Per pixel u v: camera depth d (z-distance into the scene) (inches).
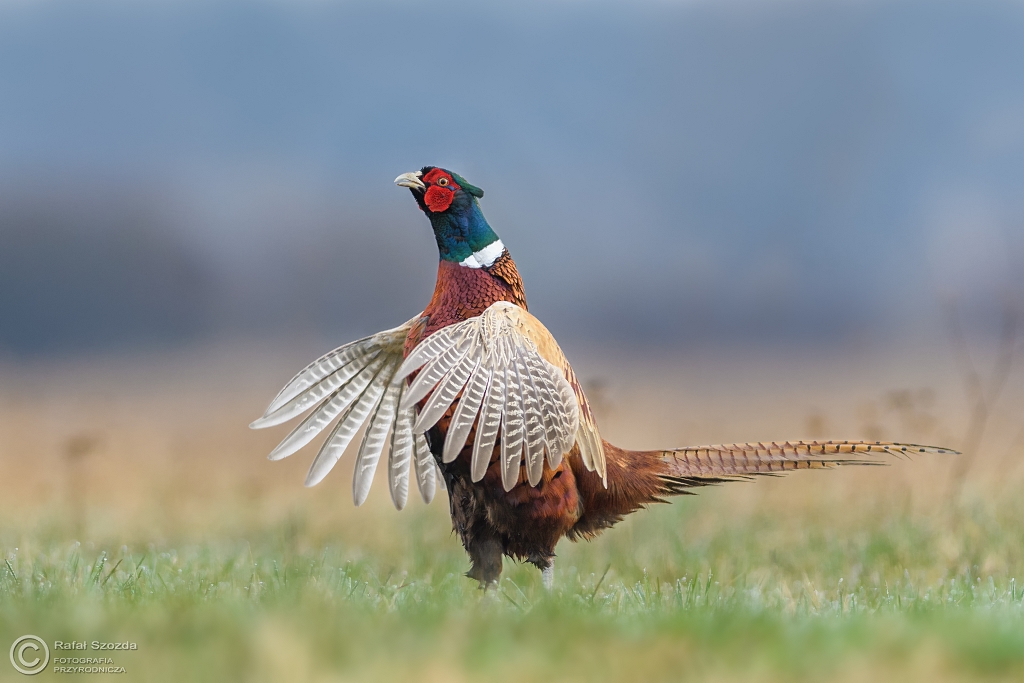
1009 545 424.2
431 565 424.5
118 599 296.2
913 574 400.8
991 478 645.3
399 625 265.1
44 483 749.9
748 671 240.7
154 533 518.6
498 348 331.9
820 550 445.7
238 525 556.4
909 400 591.8
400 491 387.9
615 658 246.5
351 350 385.7
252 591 330.6
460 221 355.9
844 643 255.8
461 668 237.6
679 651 249.9
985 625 266.4
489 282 356.8
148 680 228.7
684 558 431.2
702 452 373.1
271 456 382.3
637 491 367.2
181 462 879.1
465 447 335.6
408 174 361.1
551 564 351.3
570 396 336.8
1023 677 239.5
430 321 358.3
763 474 374.6
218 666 234.4
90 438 741.9
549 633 261.6
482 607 301.7
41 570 361.1
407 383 355.6
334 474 832.3
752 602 323.6
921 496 560.1
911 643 253.4
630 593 346.9
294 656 235.6
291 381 381.7
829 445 374.0
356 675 232.2
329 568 381.1
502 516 341.4
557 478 342.0
